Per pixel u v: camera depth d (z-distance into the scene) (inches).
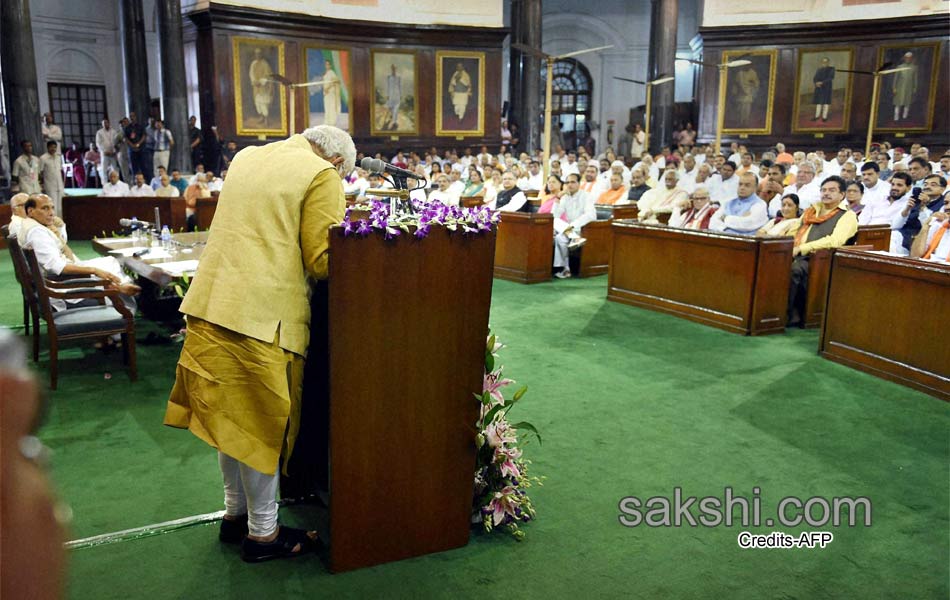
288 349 88.7
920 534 108.7
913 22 671.1
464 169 598.2
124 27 651.5
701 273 238.4
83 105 772.6
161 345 204.7
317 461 112.7
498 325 235.3
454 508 101.7
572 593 92.8
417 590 92.6
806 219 242.5
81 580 93.7
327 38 652.1
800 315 236.7
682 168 514.3
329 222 87.2
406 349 93.2
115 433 142.8
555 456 134.2
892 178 268.2
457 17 698.8
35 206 170.7
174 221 431.2
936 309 167.2
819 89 710.5
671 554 102.3
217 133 600.7
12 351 15.4
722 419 153.7
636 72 906.1
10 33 466.0
